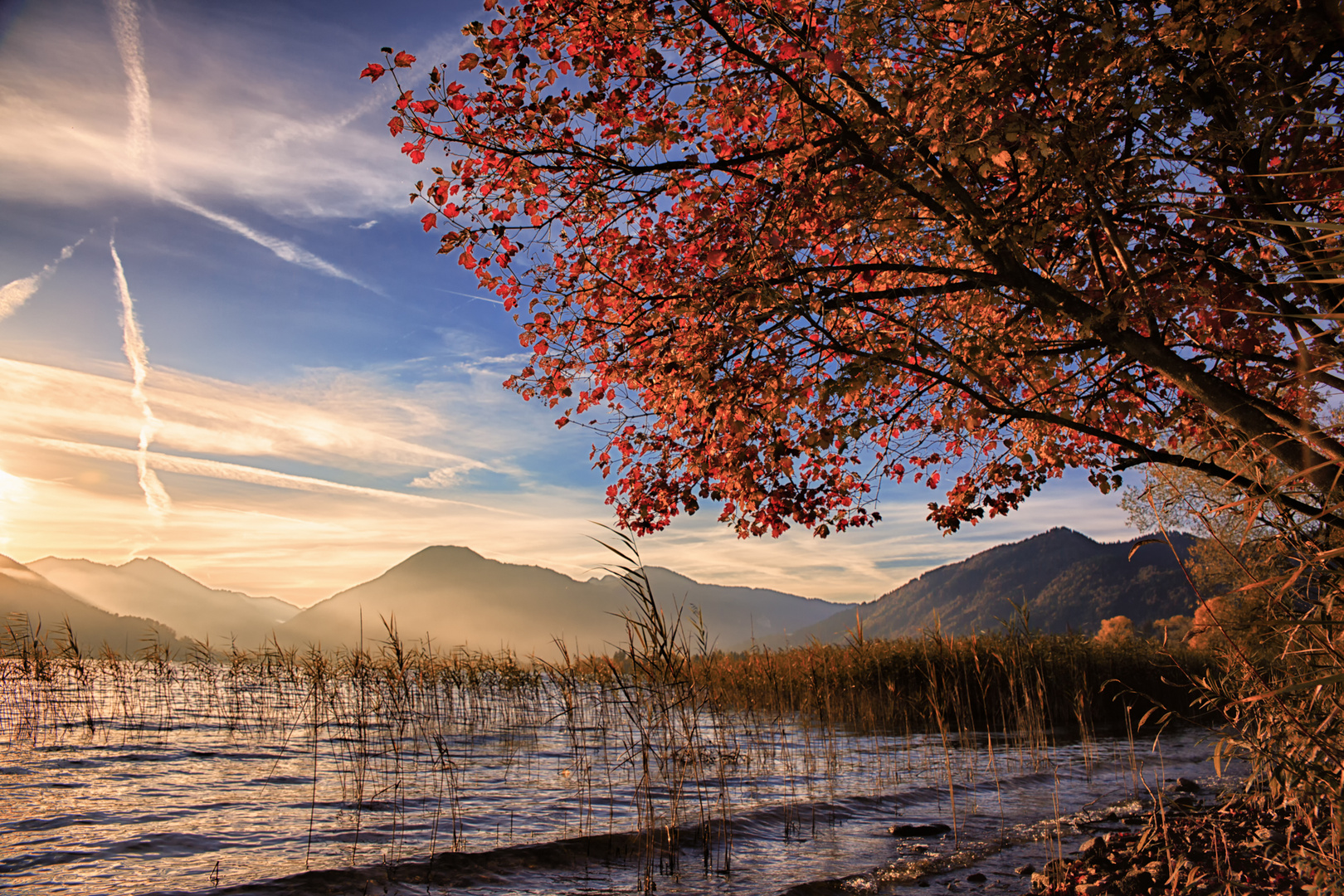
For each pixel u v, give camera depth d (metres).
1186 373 4.78
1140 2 5.00
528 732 13.40
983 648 15.63
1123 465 5.37
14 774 8.63
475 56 5.66
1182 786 8.96
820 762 11.18
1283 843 5.12
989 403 5.64
